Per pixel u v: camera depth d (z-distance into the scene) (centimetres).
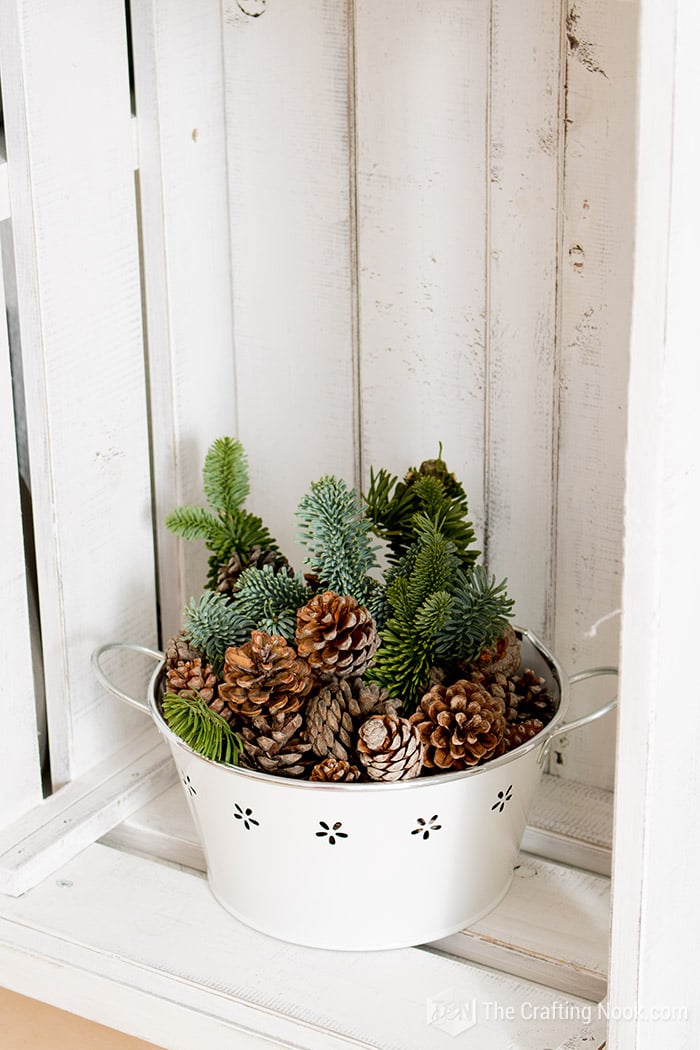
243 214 104
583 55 87
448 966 85
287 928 86
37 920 89
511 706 86
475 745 80
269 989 83
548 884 93
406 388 101
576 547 98
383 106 95
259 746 81
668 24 56
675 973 76
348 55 96
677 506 64
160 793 104
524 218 92
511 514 100
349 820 80
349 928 84
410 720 81
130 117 96
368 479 106
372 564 89
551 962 85
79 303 94
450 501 90
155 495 107
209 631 86
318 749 81
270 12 98
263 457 110
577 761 103
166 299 101
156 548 109
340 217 100
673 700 68
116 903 91
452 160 94
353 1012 80
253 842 83
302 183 101
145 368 105
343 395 105
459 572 85
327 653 79
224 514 98
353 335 102
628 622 65
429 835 82
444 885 84
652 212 59
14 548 92
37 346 91
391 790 79
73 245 92
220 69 101
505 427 98
